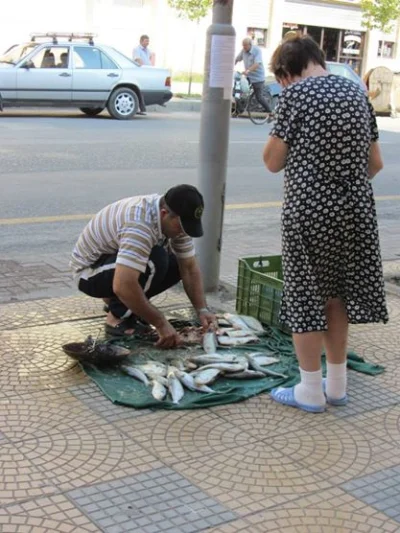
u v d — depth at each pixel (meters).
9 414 3.39
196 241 5.14
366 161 3.32
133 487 2.86
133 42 24.53
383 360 4.26
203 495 2.83
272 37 28.28
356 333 4.66
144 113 17.33
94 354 3.85
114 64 15.93
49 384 3.71
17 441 3.16
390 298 5.35
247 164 11.34
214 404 3.59
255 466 3.06
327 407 3.64
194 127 15.26
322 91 3.23
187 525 2.64
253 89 17.22
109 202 8.20
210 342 4.20
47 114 16.62
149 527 2.61
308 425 3.45
